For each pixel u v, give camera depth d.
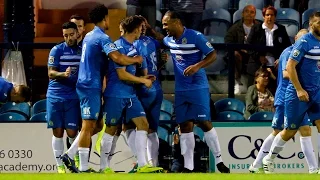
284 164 41.25
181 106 37.41
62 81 37.62
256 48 42.12
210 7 49.88
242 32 46.12
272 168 38.22
